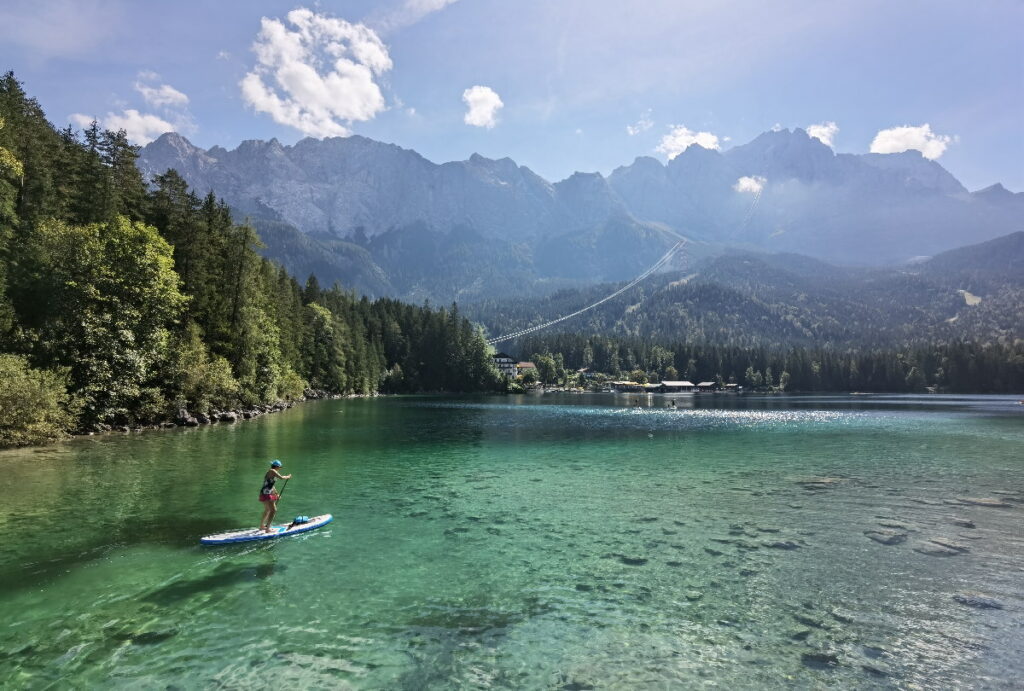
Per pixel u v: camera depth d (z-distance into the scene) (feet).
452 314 571.28
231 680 31.55
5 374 112.88
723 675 32.60
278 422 190.70
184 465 99.09
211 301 204.03
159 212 205.46
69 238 140.15
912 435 170.30
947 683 31.91
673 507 74.08
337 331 410.72
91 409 136.26
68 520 63.82
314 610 41.14
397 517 67.97
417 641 36.52
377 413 252.21
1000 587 46.34
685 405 386.93
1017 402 429.79
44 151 155.02
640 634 37.73
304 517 63.82
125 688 30.60
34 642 35.81
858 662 34.19
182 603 42.14
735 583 46.96
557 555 53.88
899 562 52.47
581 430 185.26
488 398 462.60
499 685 31.30
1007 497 80.79
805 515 69.97
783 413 292.61
